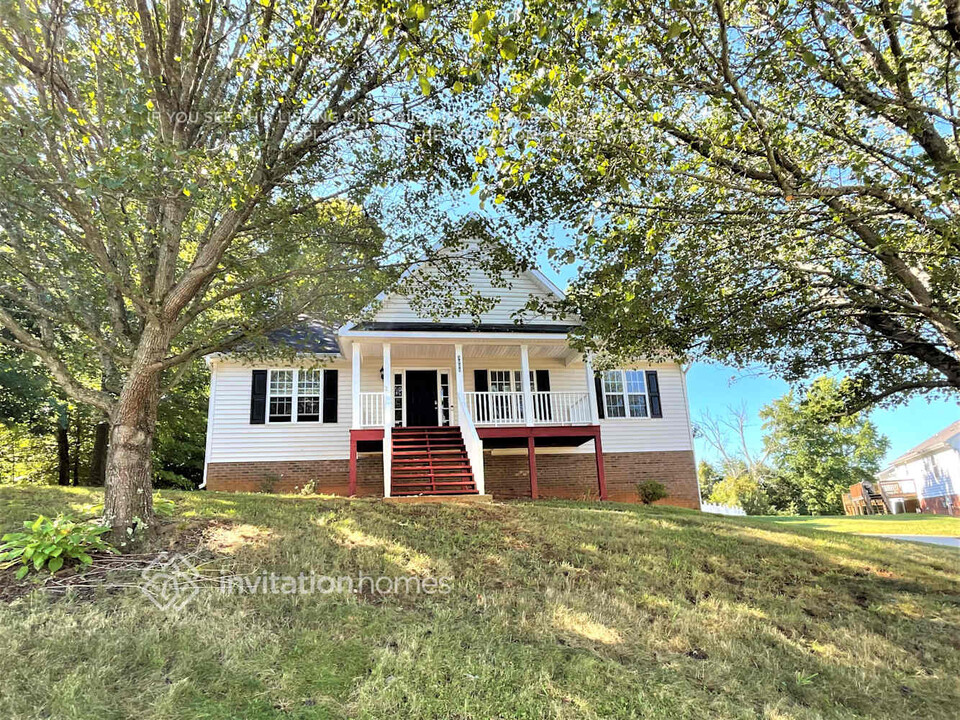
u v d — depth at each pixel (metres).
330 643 4.26
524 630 4.81
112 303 7.55
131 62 6.56
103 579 5.05
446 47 4.60
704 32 5.03
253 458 13.95
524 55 4.27
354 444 12.24
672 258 6.51
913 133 5.35
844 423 9.57
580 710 3.72
